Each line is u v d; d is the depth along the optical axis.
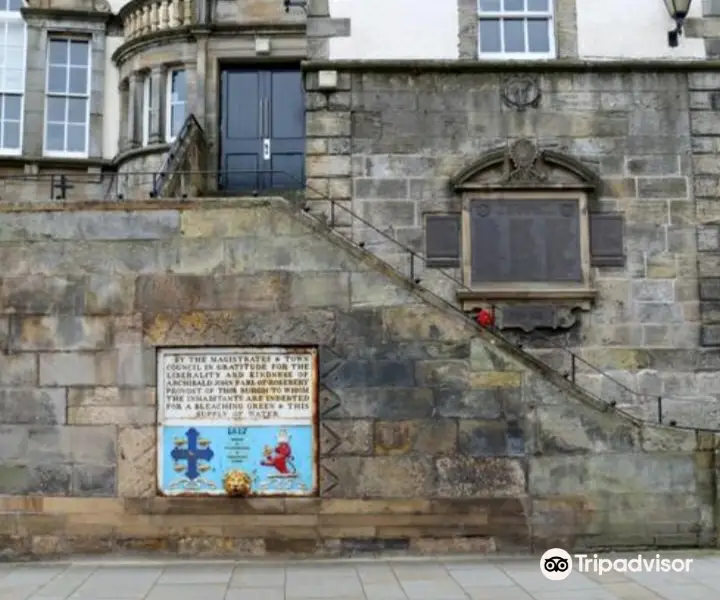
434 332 10.95
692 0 14.88
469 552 10.70
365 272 11.02
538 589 9.18
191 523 10.77
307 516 10.76
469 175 14.19
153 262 11.05
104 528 10.77
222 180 19.08
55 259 11.09
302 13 19.09
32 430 10.89
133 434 10.88
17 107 20.52
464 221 14.17
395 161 14.37
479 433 10.83
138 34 19.61
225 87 19.48
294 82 19.58
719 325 14.02
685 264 14.19
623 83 14.56
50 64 20.56
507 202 14.25
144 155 19.16
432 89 14.51
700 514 10.76
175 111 19.47
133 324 10.98
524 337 13.98
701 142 14.44
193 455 10.86
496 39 15.12
